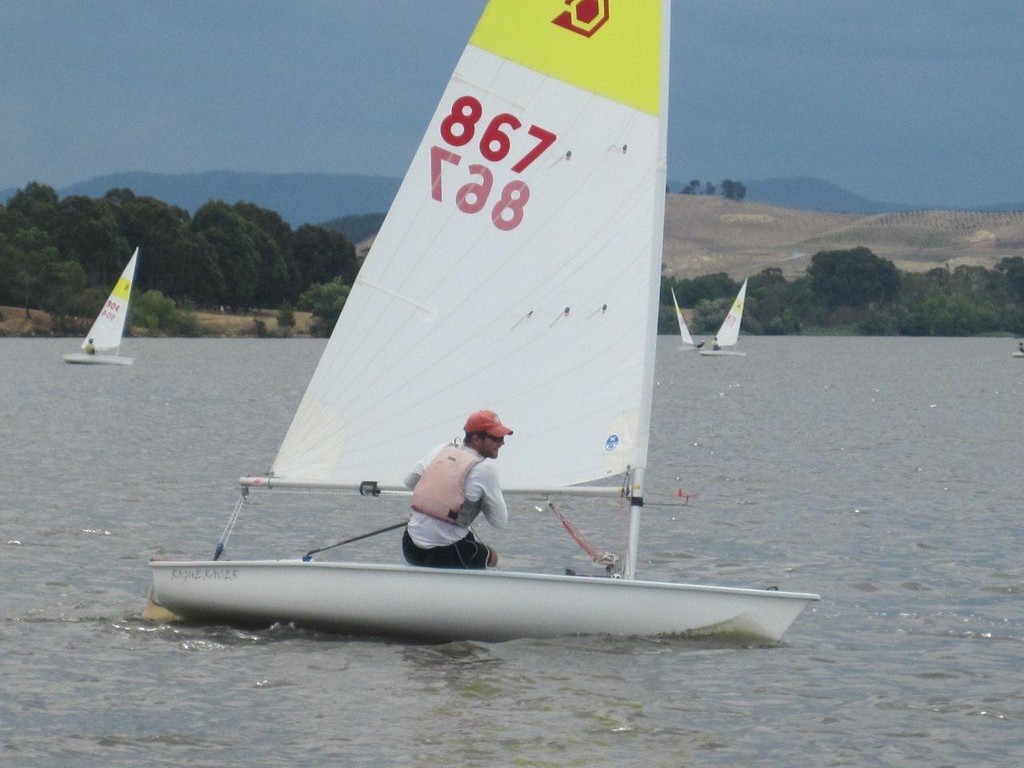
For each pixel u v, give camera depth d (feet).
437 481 129.90
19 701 113.60
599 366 132.16
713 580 176.24
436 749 102.94
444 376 135.54
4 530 199.82
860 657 133.39
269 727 107.34
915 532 215.72
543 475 133.08
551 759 101.50
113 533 201.57
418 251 135.64
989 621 151.23
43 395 573.74
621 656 127.34
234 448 348.18
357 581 129.90
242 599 133.90
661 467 315.58
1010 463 324.19
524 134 133.80
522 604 128.88
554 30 133.08
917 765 102.73
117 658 126.31
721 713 113.29
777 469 311.06
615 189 131.95
